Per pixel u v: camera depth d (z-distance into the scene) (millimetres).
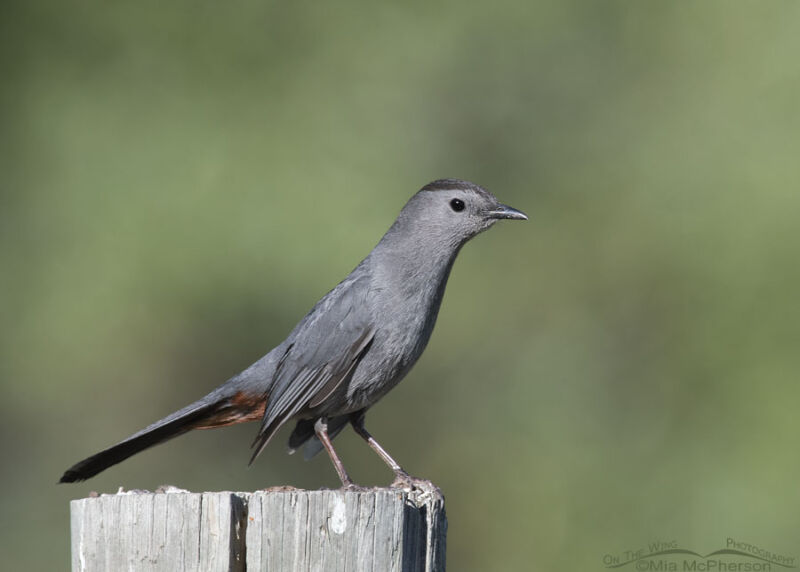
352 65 14719
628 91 15281
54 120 13984
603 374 14000
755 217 13414
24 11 14320
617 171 14844
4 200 13758
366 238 13648
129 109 14000
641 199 14445
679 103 14742
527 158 15281
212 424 7855
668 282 13828
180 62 14242
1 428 14055
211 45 14336
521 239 14945
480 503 13875
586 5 15711
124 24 14320
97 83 14117
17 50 14258
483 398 14367
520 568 13344
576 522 13336
